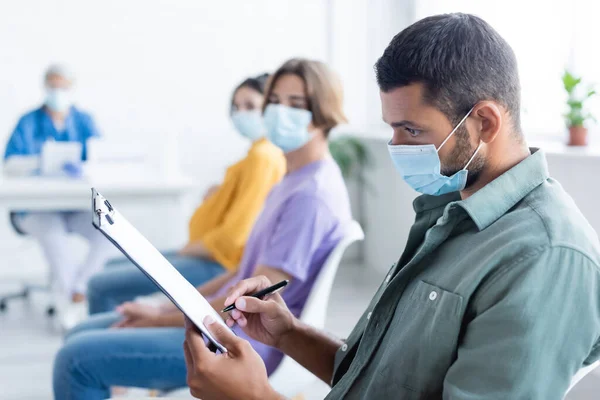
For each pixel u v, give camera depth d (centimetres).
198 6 481
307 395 286
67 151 380
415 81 105
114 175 368
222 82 491
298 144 195
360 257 515
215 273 254
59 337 371
